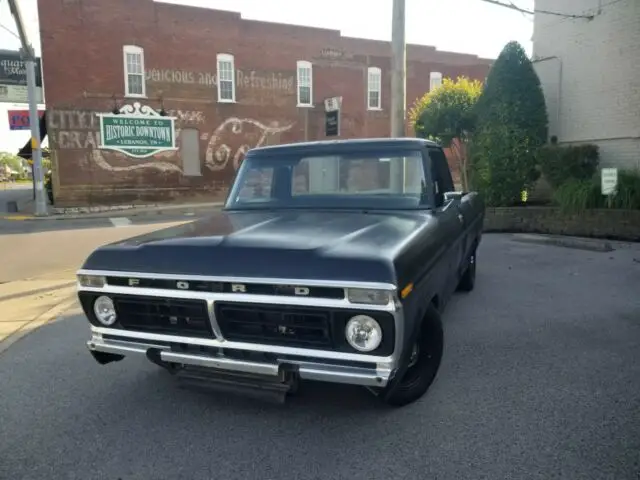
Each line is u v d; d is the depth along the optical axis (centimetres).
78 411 374
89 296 343
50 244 1288
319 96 2905
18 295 741
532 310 584
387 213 405
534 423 335
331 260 287
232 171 2712
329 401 375
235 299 297
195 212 2259
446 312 581
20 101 2311
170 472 296
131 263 328
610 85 1151
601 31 1158
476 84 1476
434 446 312
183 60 2538
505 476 280
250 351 305
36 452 321
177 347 325
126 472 297
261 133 2761
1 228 1686
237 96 2683
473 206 590
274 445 320
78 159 2375
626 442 310
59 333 563
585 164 1150
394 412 356
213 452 314
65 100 2327
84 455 316
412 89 3141
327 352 291
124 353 342
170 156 2553
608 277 727
